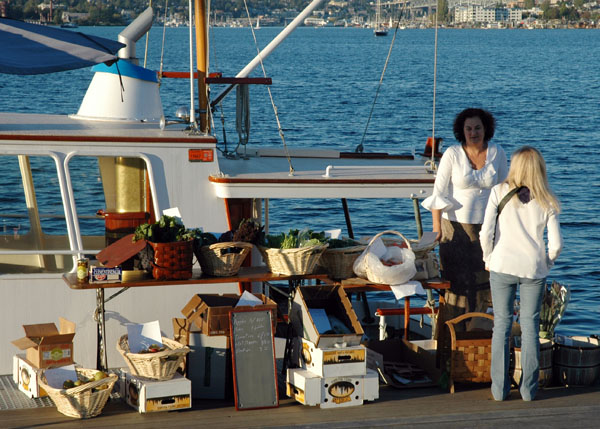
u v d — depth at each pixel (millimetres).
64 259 11961
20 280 11602
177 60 135250
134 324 10875
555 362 11477
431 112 77812
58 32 13180
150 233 10445
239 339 10375
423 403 10625
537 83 119688
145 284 10398
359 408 10430
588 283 23969
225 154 14914
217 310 10477
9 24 13070
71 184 11875
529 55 199250
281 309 14070
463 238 11938
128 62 14398
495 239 10672
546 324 11594
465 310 12055
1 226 11938
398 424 10047
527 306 10641
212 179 12195
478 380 11188
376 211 33031
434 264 12023
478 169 11789
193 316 10680
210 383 10727
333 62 160000
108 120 14086
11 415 10047
